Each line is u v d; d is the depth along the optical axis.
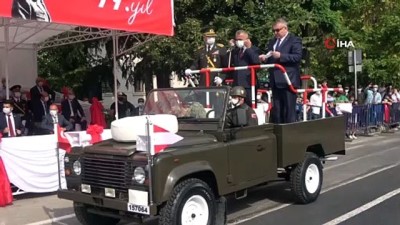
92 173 5.60
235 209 7.37
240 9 16.25
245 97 6.96
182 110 6.56
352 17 25.77
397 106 20.45
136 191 5.13
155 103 6.87
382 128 19.55
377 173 10.07
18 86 12.87
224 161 5.91
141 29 9.63
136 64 17.95
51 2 8.20
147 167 5.06
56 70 21.88
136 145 5.31
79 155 5.78
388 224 6.33
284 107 7.98
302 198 7.43
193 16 15.98
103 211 5.76
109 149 5.48
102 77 19.77
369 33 24.89
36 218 7.17
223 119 6.16
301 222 6.55
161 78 17.53
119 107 15.79
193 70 8.63
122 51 14.50
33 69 15.31
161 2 10.01
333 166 11.07
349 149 14.11
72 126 12.27
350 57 18.86
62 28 12.73
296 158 7.25
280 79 7.82
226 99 6.30
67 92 13.40
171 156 5.21
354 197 7.94
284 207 7.44
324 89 8.48
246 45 8.20
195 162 5.50
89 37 14.61
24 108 12.48
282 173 7.70
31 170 8.59
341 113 15.84
